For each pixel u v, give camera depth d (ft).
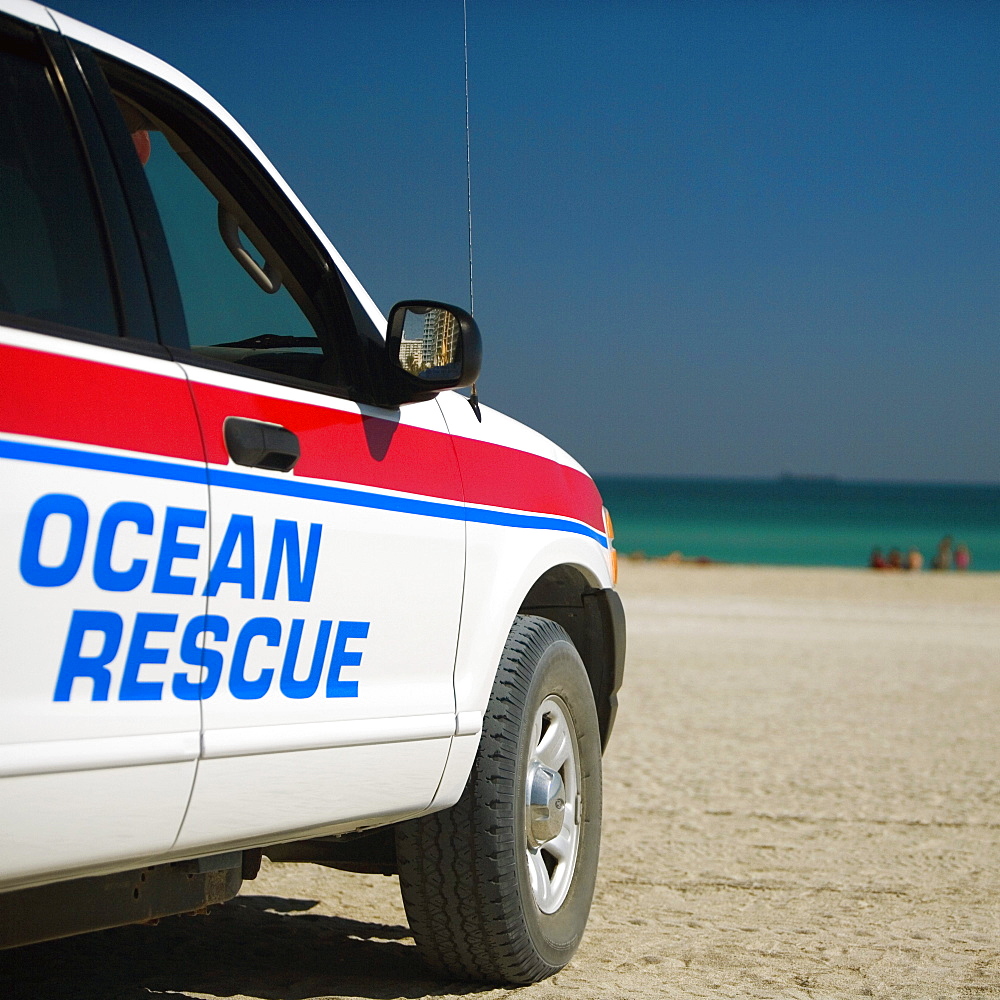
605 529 14.53
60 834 7.23
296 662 8.98
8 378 7.03
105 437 7.53
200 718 8.10
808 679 40.40
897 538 271.28
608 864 17.40
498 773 11.34
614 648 14.08
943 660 47.03
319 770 9.17
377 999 11.34
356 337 10.25
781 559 203.72
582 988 11.92
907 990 12.12
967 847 18.76
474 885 11.28
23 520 6.97
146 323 8.17
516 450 12.54
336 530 9.33
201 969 12.06
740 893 15.94
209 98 9.45
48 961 12.10
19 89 7.93
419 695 10.40
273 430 8.84
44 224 7.86
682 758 26.30
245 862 10.02
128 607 7.58
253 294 9.75
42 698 7.10
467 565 11.05
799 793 22.74
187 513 7.98
